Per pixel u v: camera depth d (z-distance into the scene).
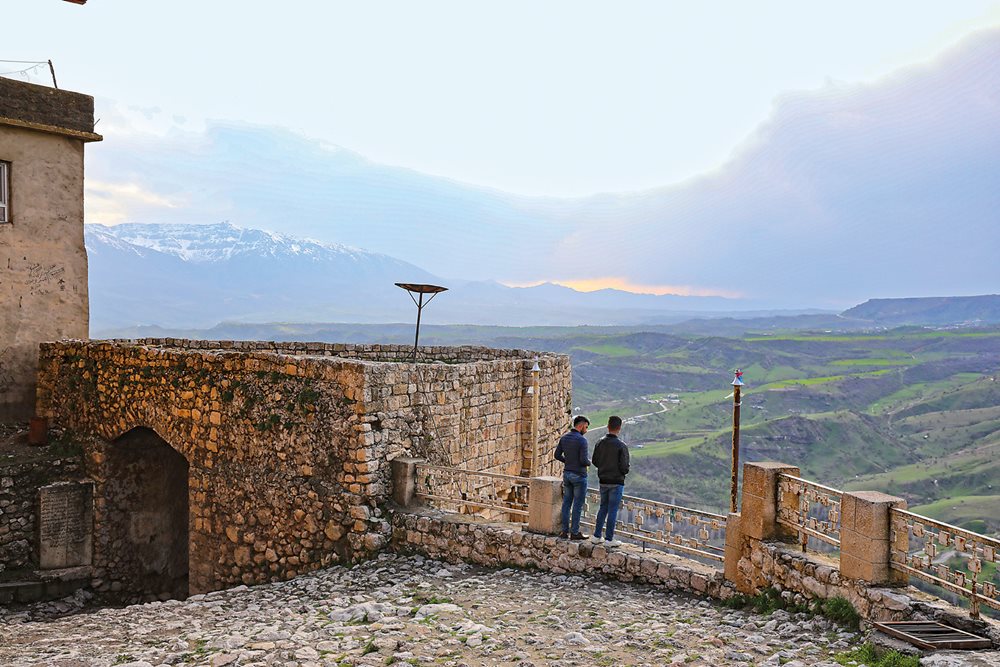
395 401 14.45
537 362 19.78
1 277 20.08
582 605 10.45
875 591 8.49
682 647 8.45
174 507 19.41
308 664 7.89
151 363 17.16
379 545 13.55
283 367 14.96
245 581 15.24
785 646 8.41
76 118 21.41
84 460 18.45
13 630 11.29
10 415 20.22
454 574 12.59
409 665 7.83
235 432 15.51
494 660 8.09
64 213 21.25
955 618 7.84
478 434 17.23
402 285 16.66
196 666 8.22
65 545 17.67
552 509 12.62
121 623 11.29
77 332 21.48
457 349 24.64
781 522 10.27
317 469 14.32
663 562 11.43
